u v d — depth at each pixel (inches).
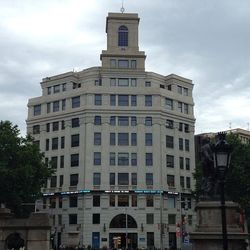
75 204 3474.4
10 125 2319.1
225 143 639.8
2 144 2192.4
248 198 2207.2
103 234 3353.8
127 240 3275.1
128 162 3511.3
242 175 2208.4
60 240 3447.3
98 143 3526.1
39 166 2315.5
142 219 3405.5
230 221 934.4
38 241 1312.7
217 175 640.4
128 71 3688.5
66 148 3612.2
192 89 3981.3
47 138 3754.9
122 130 3563.0
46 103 3826.3
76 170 3523.6
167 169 3572.8
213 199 952.3
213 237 901.2
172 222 3491.6
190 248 1429.6
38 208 3503.9
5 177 2080.5
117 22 3799.2
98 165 3484.3
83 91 3617.1
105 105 3587.6
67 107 3693.4
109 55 3715.6
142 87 3654.0
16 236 1357.0
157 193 3459.6
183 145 3750.0
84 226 3358.8
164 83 3885.3
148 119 3607.3
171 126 3695.9
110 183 3457.2
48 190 3609.7
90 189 3415.4
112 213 3403.1
